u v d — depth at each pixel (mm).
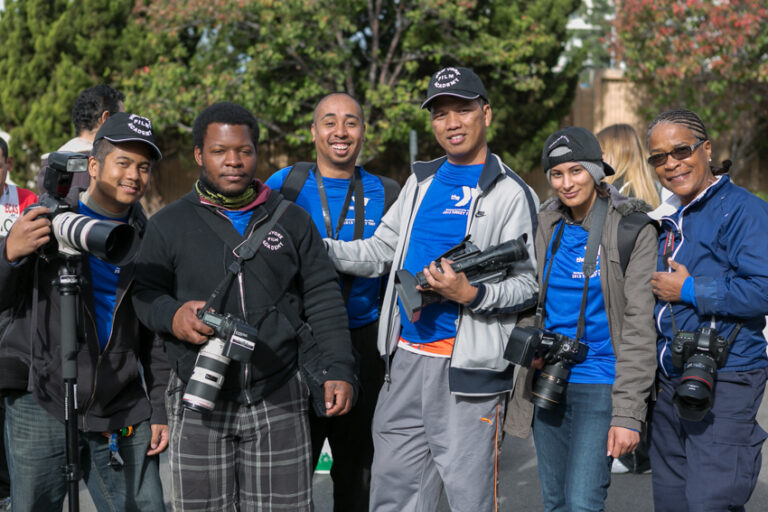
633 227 3148
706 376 2932
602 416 3172
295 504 3000
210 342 2799
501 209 3342
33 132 17469
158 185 19125
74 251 2809
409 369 3396
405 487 3461
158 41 17281
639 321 3086
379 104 15453
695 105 18141
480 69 17312
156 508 3164
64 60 17594
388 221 3660
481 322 3264
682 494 3240
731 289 2943
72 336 2812
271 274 2979
